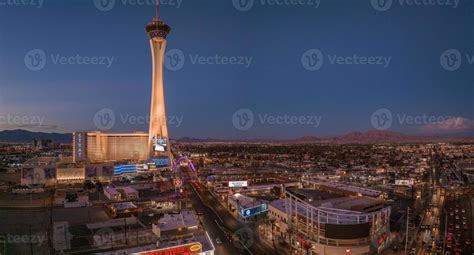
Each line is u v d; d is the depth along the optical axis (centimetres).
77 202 17600
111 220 13900
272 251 10638
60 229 12862
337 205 12138
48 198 19525
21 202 18488
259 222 14138
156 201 18212
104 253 8362
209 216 15462
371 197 14162
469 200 19100
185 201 18788
